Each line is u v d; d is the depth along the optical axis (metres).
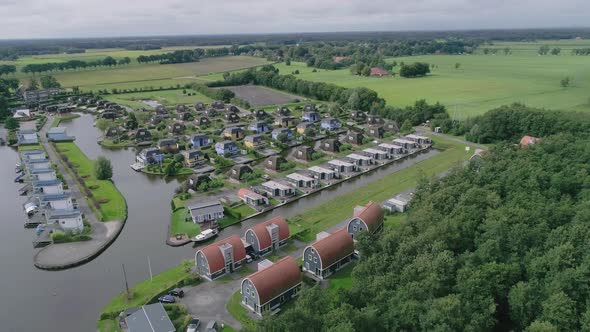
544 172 85.62
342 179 116.56
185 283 68.56
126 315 59.97
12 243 84.38
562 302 49.06
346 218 92.25
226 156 136.50
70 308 64.69
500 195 82.56
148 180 119.06
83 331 59.75
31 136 151.88
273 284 62.16
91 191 106.75
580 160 95.69
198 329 58.22
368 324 46.62
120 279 72.00
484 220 68.88
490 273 55.50
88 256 78.06
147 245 83.50
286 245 81.38
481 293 52.56
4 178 120.56
